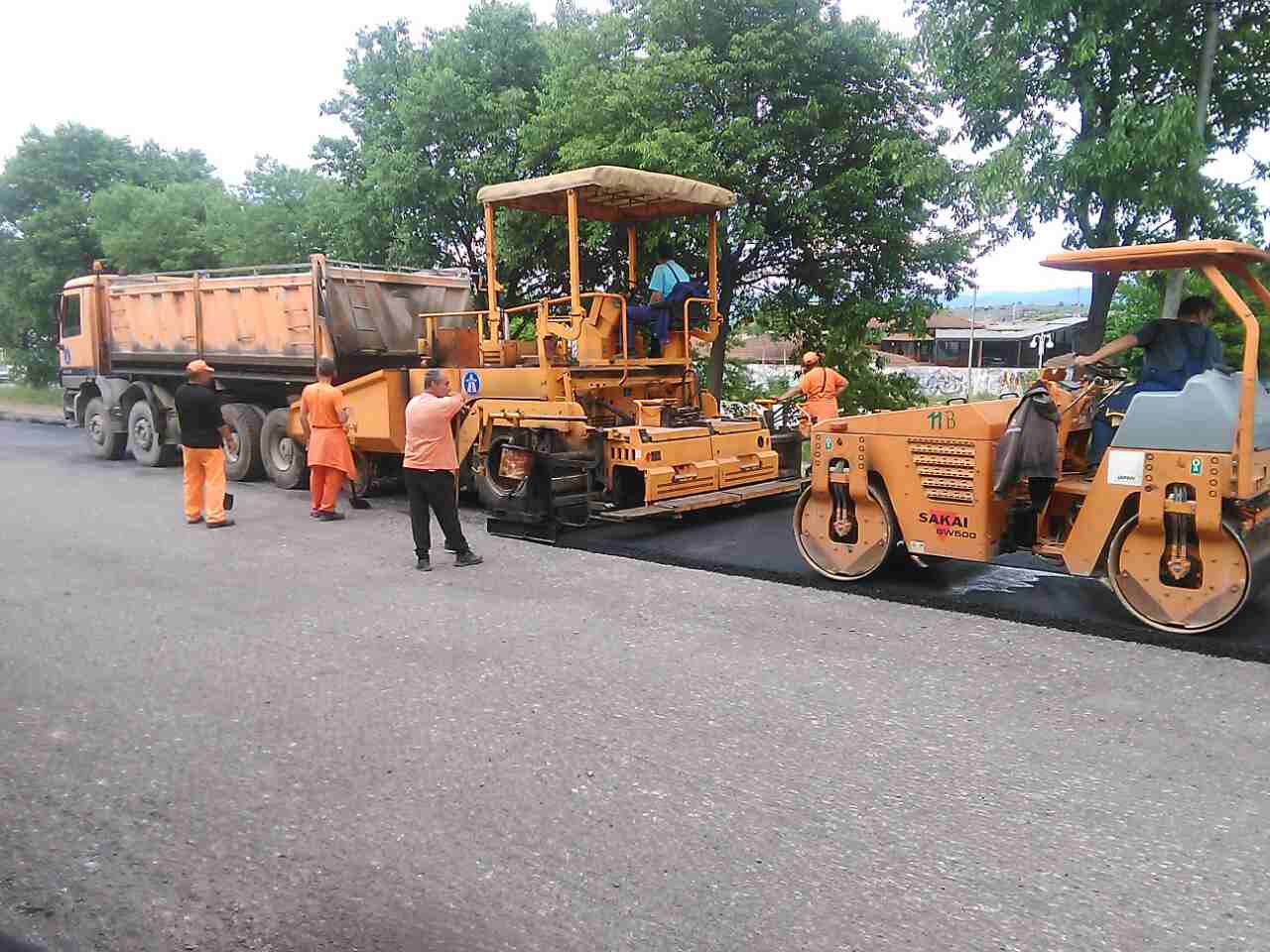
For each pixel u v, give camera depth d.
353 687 5.34
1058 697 5.07
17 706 5.11
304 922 3.20
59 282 27.28
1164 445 5.91
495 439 10.23
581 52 16.23
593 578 7.74
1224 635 5.86
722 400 17.70
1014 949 3.01
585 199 10.55
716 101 15.18
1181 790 4.05
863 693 5.16
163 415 14.77
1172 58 10.53
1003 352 49.00
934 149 13.25
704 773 4.26
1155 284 11.23
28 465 15.06
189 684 5.41
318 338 12.33
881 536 7.16
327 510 10.59
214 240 24.27
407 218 18.12
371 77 19.66
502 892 3.36
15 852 3.67
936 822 3.80
